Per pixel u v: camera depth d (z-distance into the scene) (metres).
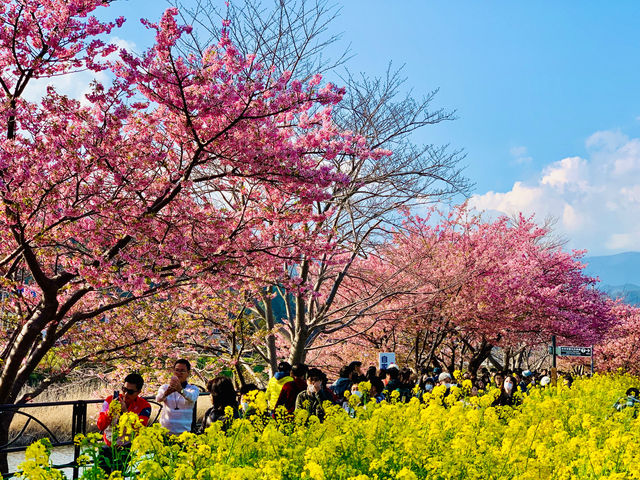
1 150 7.71
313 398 8.11
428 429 6.36
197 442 5.18
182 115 9.22
